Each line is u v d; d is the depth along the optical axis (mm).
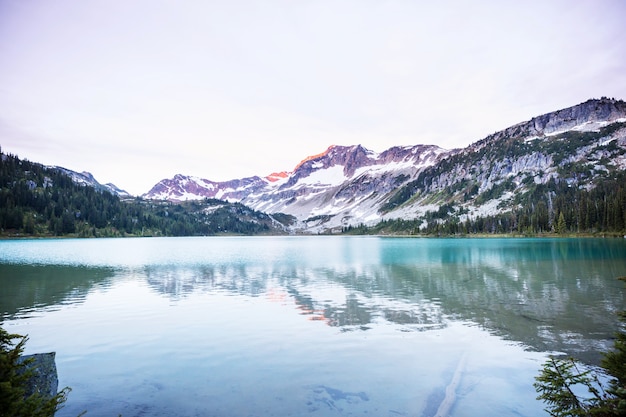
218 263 75438
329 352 20125
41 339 22953
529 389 15312
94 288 42812
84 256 95375
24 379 10680
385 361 18688
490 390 15250
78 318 28359
